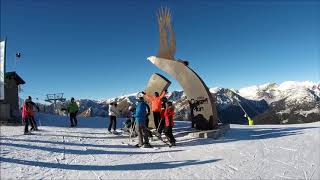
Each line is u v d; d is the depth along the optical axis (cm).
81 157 1012
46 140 1335
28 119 1595
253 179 781
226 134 1484
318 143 1164
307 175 811
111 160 973
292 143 1186
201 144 1238
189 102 1517
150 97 1415
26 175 784
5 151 1045
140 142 1212
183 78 1520
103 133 1652
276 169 863
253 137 1374
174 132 1495
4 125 2230
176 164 920
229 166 894
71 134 1584
